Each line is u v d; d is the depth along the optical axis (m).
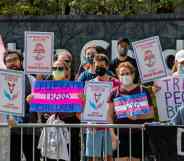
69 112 10.70
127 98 10.48
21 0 14.13
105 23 11.38
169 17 11.27
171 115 10.69
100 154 10.20
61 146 10.35
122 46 11.29
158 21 11.30
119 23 11.34
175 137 9.10
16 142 11.15
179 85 10.70
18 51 11.39
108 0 13.53
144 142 10.12
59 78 11.12
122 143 10.66
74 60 11.34
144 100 10.51
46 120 11.12
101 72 11.04
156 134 9.16
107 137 10.25
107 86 10.32
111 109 10.38
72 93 10.54
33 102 10.62
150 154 9.98
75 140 10.93
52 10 14.00
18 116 10.88
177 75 10.73
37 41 11.10
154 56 10.85
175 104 10.70
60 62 11.12
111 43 11.34
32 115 11.14
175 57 10.99
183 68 10.73
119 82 10.76
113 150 10.66
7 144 9.70
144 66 10.86
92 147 10.24
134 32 11.31
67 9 13.99
